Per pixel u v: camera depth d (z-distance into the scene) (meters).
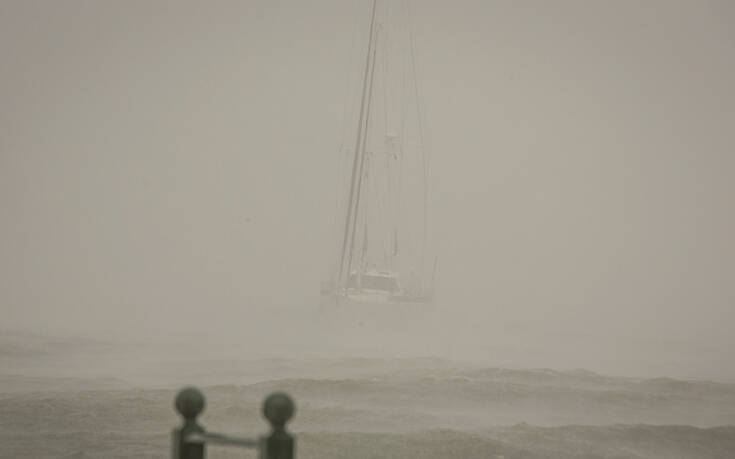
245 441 23.19
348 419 102.75
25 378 135.25
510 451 87.50
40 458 79.62
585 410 117.12
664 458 89.31
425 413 108.94
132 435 89.69
